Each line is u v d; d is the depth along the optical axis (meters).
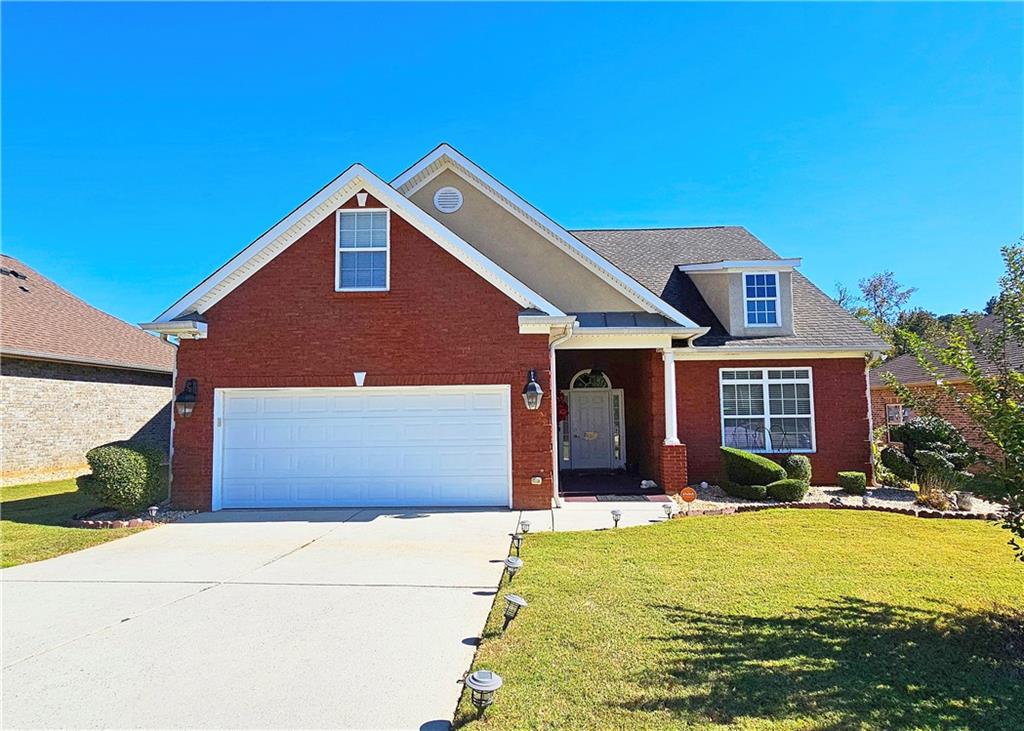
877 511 10.37
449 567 7.16
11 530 9.53
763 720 3.50
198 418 11.35
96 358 18.28
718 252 16.78
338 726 3.60
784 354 13.84
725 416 13.95
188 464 11.26
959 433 7.09
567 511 11.01
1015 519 5.05
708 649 4.55
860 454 13.77
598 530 9.22
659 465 13.44
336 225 11.59
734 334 14.26
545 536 8.76
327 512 10.92
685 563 7.13
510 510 11.07
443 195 13.83
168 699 3.94
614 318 12.96
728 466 12.54
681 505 11.43
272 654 4.65
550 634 4.88
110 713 3.75
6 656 4.64
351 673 4.31
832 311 15.27
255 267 11.55
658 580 6.44
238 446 11.52
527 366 11.35
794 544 8.02
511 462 11.26
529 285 13.48
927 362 5.83
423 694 4.00
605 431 17.30
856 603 5.63
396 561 7.46
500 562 7.38
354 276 11.55
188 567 7.26
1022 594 5.88
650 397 14.27
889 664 4.28
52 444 17.20
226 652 4.70
